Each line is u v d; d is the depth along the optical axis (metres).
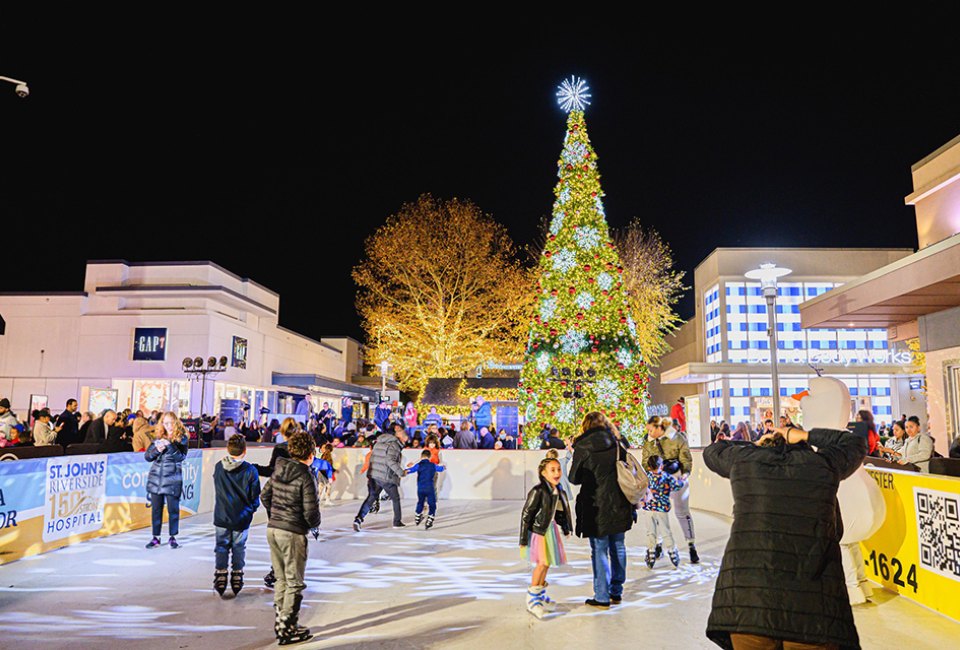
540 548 6.41
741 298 39.84
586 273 17.55
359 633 5.86
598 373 17.52
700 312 44.25
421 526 12.42
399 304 36.44
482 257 36.22
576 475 6.89
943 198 17.02
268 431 25.25
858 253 39.69
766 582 3.46
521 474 17.36
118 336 31.84
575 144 18.41
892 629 5.77
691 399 22.30
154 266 33.06
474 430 22.16
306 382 38.22
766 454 3.82
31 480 9.12
